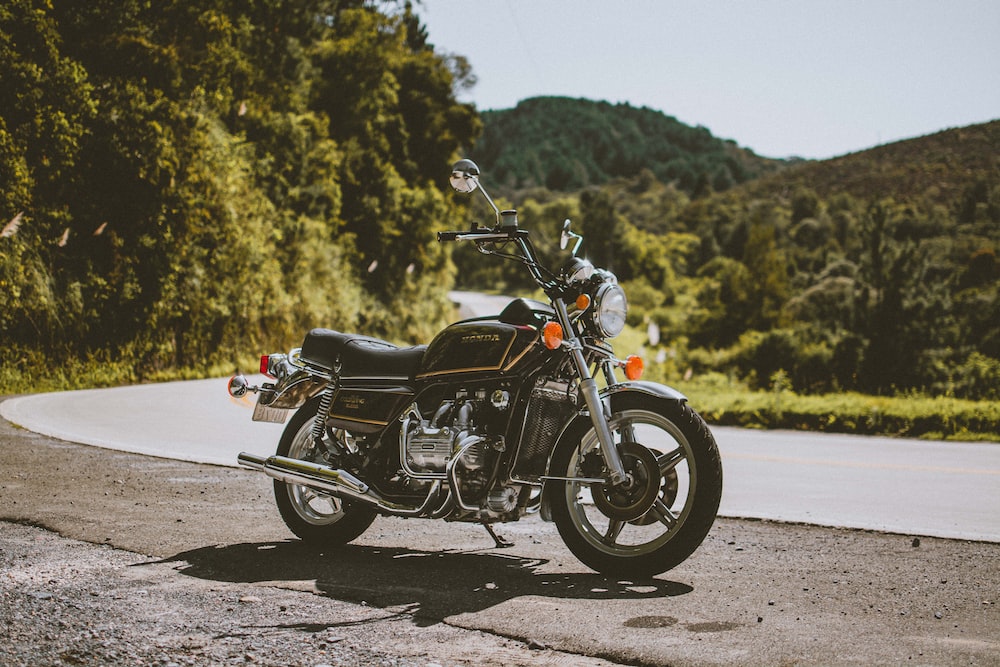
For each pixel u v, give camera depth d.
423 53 63.91
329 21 54.22
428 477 4.75
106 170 25.58
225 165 30.12
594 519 6.15
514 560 4.98
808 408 16.19
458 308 85.94
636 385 4.69
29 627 3.54
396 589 4.27
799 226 184.88
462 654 3.35
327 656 3.30
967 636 3.68
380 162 54.25
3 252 21.39
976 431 14.97
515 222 4.91
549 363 4.74
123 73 27.02
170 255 27.25
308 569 4.62
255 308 33.25
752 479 8.73
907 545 5.54
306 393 5.49
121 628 3.56
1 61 22.12
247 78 36.50
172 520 5.66
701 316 76.56
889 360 35.91
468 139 64.81
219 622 3.67
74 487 6.65
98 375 23.83
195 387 20.44
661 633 3.63
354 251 49.47
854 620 3.88
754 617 3.90
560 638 3.54
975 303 43.03
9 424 10.68
